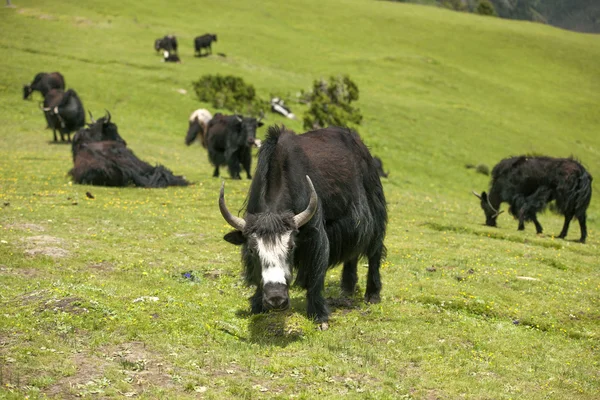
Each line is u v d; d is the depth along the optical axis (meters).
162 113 43.03
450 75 73.75
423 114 55.62
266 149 8.52
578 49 93.06
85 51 56.62
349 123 45.47
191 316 8.61
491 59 84.25
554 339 9.50
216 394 6.36
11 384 6.14
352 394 6.61
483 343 8.84
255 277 8.45
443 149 47.53
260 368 7.16
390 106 55.66
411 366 7.82
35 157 25.50
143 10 79.75
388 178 35.53
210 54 62.44
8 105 39.66
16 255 11.16
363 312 9.85
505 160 19.78
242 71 57.09
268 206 8.22
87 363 6.85
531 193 19.33
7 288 9.07
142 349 7.39
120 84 47.28
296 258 8.64
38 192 18.39
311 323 8.72
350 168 9.58
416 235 16.72
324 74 65.25
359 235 9.60
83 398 6.04
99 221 14.90
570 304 11.03
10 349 6.93
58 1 77.00
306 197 8.51
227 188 21.58
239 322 8.77
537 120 63.41
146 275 10.81
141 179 21.12
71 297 8.50
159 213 16.58
